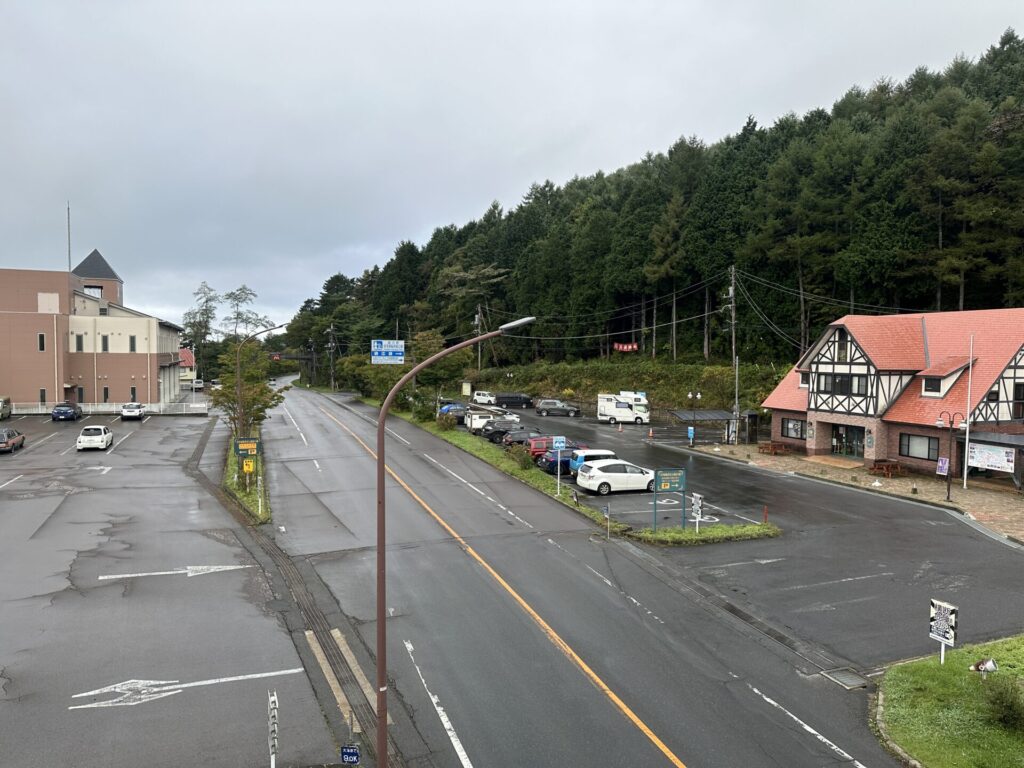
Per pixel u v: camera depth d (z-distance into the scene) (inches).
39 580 719.1
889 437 1386.6
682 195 2763.3
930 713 462.9
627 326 3009.4
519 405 2765.7
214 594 687.1
